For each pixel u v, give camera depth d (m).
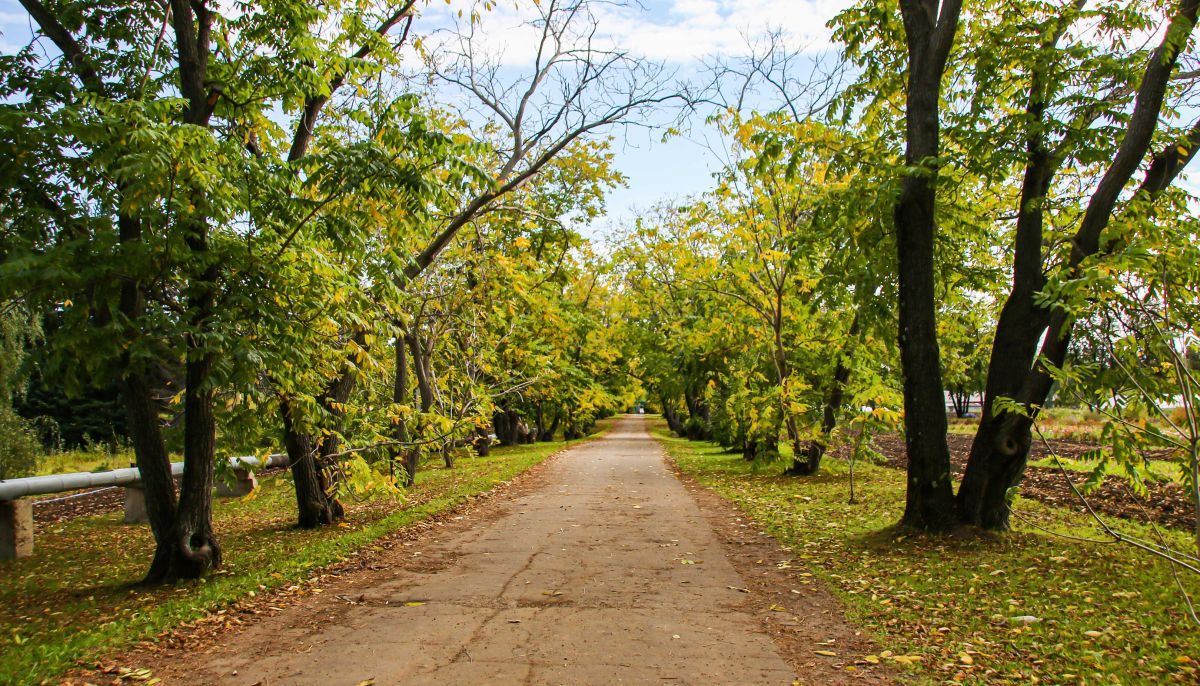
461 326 19.22
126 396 7.76
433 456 26.22
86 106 6.62
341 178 7.41
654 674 4.65
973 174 9.45
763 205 15.39
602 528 10.48
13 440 18.31
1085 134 7.94
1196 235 5.50
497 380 22.11
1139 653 4.71
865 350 15.45
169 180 6.33
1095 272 4.37
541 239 20.62
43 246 7.00
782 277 15.77
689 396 34.34
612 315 34.34
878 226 9.95
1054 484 13.39
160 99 6.45
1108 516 10.01
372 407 14.23
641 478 17.98
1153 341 4.35
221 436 9.19
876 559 7.83
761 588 6.88
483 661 4.93
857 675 4.58
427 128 7.61
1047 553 7.65
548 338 25.64
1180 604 5.74
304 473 11.38
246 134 8.97
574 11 14.11
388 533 10.20
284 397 8.77
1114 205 7.98
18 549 9.91
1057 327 7.94
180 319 6.92
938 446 8.97
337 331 9.66
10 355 12.30
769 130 13.56
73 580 8.30
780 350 16.28
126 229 7.24
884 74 10.39
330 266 7.84
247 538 10.52
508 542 9.48
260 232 7.90
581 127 13.28
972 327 15.22
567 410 38.19
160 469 7.86
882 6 9.79
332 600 6.68
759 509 11.97
